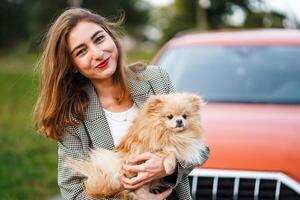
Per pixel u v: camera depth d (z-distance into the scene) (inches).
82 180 138.8
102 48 134.5
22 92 727.7
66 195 139.7
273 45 234.4
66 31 135.3
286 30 263.9
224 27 1396.4
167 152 134.6
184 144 136.2
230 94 213.3
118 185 135.3
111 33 139.5
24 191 272.7
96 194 135.4
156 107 136.4
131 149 135.7
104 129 138.4
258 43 236.1
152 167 132.2
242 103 207.6
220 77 221.5
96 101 139.2
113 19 151.6
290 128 179.5
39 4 1690.5
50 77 137.9
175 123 134.2
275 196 162.1
